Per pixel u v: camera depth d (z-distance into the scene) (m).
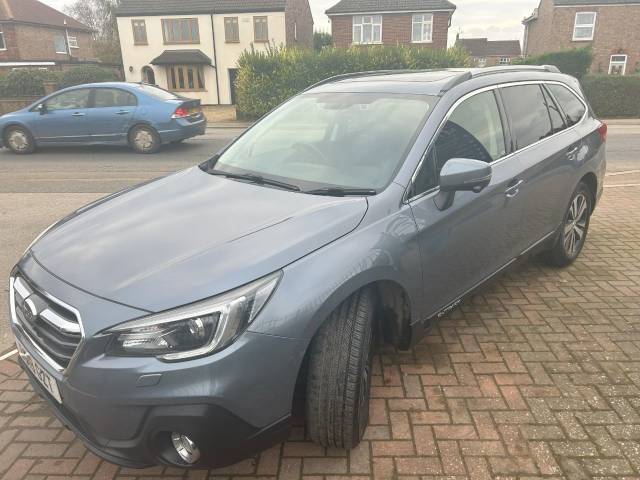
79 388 2.08
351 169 3.03
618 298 4.20
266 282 2.17
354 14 33.62
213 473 2.51
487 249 3.42
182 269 2.21
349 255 2.40
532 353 3.44
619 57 33.69
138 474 2.52
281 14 32.56
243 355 2.07
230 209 2.75
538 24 39.38
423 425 2.79
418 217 2.80
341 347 2.36
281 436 2.27
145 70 34.56
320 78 22.00
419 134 3.04
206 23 33.19
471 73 3.66
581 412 2.87
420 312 2.92
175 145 13.87
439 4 32.97
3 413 2.94
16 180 9.30
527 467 2.50
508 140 3.67
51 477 2.50
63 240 2.63
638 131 16.25
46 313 2.25
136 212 2.84
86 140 12.49
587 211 4.82
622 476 2.44
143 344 2.03
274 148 3.47
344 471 2.50
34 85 26.67
